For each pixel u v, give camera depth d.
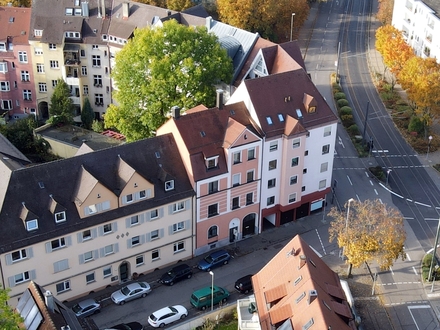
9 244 77.38
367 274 90.12
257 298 76.19
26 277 80.06
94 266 84.94
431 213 105.19
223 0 163.00
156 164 87.88
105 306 84.19
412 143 125.69
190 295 86.56
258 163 93.75
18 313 60.81
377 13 193.88
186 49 105.56
